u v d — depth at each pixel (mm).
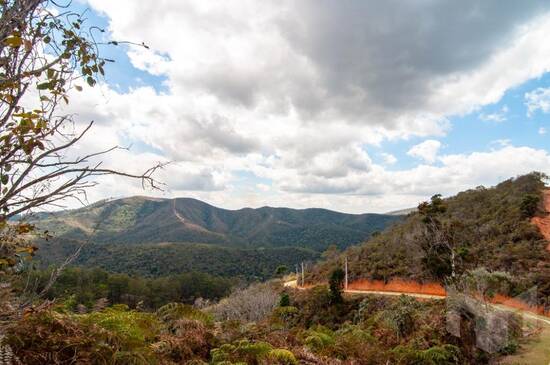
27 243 2320
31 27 2307
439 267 26422
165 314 6777
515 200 32938
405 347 7996
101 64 2586
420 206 31188
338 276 30141
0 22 2080
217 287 61812
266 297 32594
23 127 2137
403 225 44562
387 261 35781
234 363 5133
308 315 29344
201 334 6098
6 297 2309
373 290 32156
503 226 28703
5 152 2172
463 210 38031
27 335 2855
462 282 8266
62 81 2416
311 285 40750
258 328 7652
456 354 7387
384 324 9875
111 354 3254
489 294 7977
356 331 9172
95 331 3484
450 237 28484
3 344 2572
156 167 2584
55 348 2939
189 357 5293
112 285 42875
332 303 29203
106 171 2459
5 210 2168
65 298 4203
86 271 43656
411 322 9227
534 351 6965
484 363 7234
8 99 2115
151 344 4766
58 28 2451
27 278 2387
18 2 2148
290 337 7547
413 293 27250
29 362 2727
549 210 28922
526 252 22203
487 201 37562
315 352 7121
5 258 2268
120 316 4172
